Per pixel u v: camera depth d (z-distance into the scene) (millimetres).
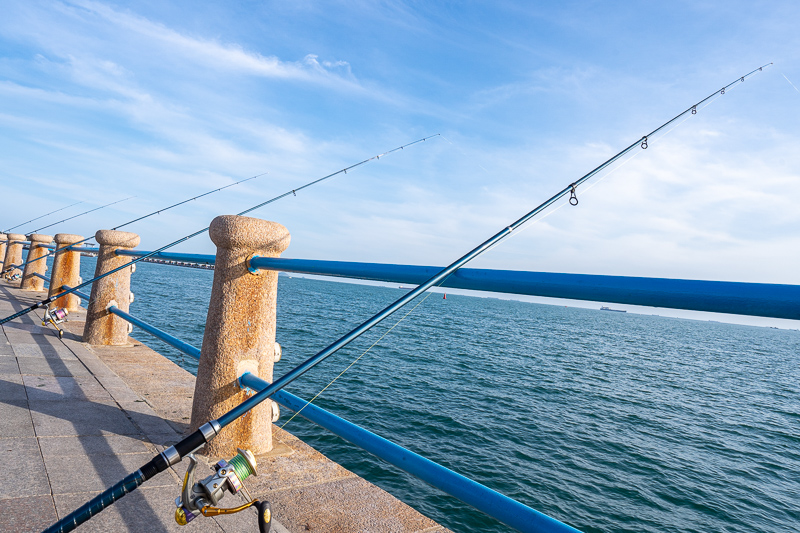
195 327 24125
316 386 14609
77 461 2508
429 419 12703
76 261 8195
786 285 1017
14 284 11633
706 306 1132
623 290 1296
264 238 2781
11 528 1825
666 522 9023
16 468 2348
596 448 12672
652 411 18672
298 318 35344
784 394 27938
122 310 5773
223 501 2242
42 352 4953
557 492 9469
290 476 2580
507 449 11359
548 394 18891
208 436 1358
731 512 9953
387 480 8344
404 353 24875
